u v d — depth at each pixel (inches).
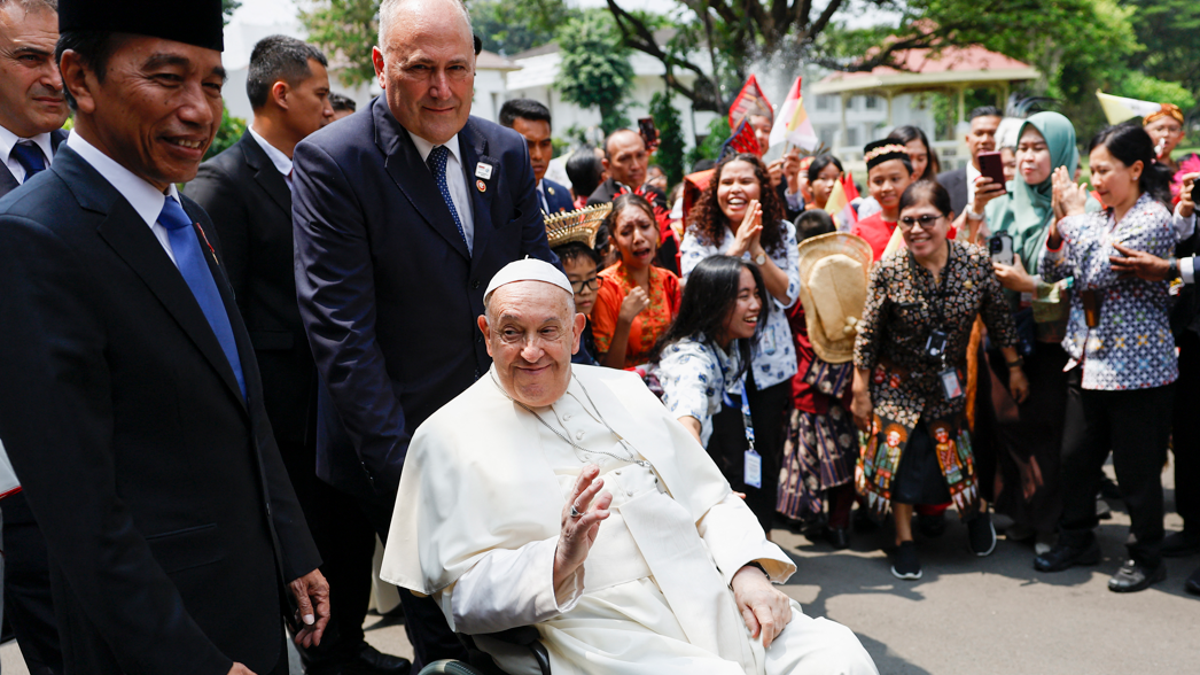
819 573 174.1
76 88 66.8
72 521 61.5
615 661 81.6
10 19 102.4
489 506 87.9
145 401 68.1
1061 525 169.3
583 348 149.0
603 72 1055.6
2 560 89.5
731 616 89.0
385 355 104.7
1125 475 157.1
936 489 166.7
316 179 99.6
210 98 71.6
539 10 964.0
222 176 129.5
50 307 62.8
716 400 137.5
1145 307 151.9
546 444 93.0
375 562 155.6
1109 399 156.3
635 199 163.6
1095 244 154.1
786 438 184.9
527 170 114.9
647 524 90.0
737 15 799.7
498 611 81.5
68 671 71.9
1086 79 1240.8
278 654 78.2
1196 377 166.4
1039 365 171.5
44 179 66.6
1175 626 144.4
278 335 128.9
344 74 807.7
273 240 129.8
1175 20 1804.9
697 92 856.3
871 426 170.7
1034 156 179.2
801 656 86.8
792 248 173.9
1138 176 150.9
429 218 103.1
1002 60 981.2
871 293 164.9
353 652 135.4
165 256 70.6
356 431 97.7
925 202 156.6
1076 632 144.1
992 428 179.3
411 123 100.7
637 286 164.6
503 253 109.2
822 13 796.6
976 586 163.8
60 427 61.6
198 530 70.9
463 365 105.8
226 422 73.2
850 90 1024.2
